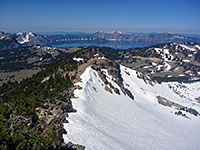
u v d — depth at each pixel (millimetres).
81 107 58469
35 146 20453
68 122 43438
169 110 129250
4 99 58906
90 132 42250
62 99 54531
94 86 92062
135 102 113438
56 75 91438
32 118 32000
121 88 119688
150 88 177125
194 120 122438
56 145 29156
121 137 48531
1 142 18375
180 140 66375
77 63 123688
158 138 60156
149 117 89000
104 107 72875
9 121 21828
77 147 31766
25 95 60344
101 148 36219
